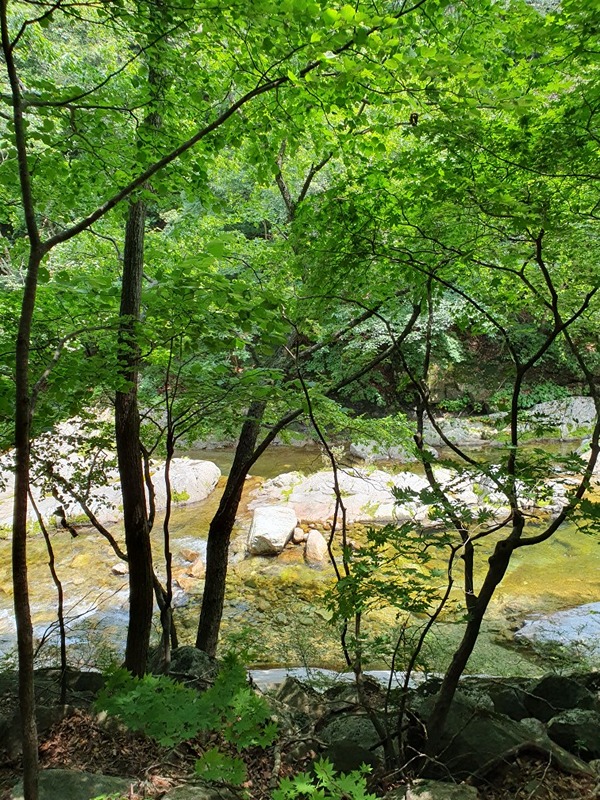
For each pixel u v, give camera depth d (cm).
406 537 245
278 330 288
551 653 555
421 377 344
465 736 268
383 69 249
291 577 774
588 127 265
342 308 485
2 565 799
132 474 393
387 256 324
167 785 234
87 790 221
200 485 1104
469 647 255
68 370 297
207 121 410
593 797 231
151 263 525
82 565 795
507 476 244
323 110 344
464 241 339
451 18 345
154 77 396
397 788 231
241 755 263
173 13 293
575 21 246
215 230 607
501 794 238
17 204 404
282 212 841
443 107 261
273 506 962
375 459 1210
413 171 341
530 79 294
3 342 300
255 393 335
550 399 1192
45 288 306
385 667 541
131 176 370
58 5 233
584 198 318
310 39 245
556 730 305
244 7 250
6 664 540
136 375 382
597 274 318
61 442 370
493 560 251
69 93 327
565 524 898
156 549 865
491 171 312
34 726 170
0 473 337
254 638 617
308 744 281
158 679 222
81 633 620
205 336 300
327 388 472
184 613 686
